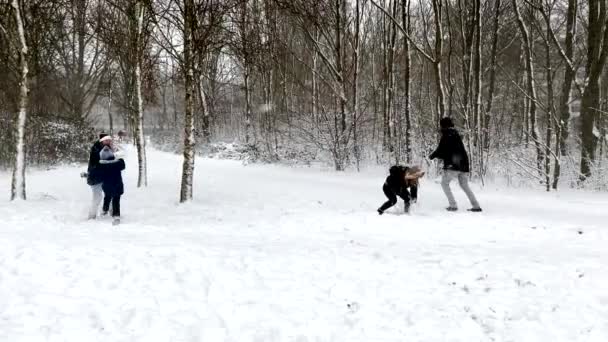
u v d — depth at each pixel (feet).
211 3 35.63
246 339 12.70
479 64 51.42
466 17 59.93
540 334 12.48
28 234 23.76
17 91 59.82
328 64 63.77
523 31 50.90
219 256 19.21
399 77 88.28
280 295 15.39
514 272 16.46
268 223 27.91
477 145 51.34
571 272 16.21
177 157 86.58
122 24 63.57
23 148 36.37
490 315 13.62
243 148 83.82
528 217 28.58
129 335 12.85
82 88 102.27
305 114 75.61
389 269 17.47
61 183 47.52
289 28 87.81
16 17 35.24
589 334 12.30
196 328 13.29
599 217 28.63
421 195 38.40
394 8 62.80
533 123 54.44
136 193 40.93
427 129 70.59
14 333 12.77
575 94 86.43
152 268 17.75
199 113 112.37
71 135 71.56
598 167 45.44
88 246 20.70
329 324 13.51
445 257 18.60
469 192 30.73
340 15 65.46
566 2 68.39
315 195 39.29
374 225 26.45
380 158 65.87
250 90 91.09
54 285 16.19
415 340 12.52
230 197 38.83
